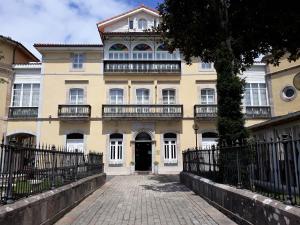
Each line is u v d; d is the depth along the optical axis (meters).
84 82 28.17
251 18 13.26
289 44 13.27
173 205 10.34
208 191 10.69
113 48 28.89
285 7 12.21
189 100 28.16
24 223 5.90
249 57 15.16
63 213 8.72
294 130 11.86
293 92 25.61
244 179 8.05
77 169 11.73
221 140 11.24
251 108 27.55
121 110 27.33
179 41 15.98
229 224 7.55
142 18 30.73
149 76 28.48
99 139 27.30
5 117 27.05
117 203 10.95
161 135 27.61
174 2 14.78
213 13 14.06
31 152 7.13
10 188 5.91
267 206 5.92
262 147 7.10
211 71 28.52
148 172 27.00
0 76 27.19
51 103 27.62
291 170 5.70
